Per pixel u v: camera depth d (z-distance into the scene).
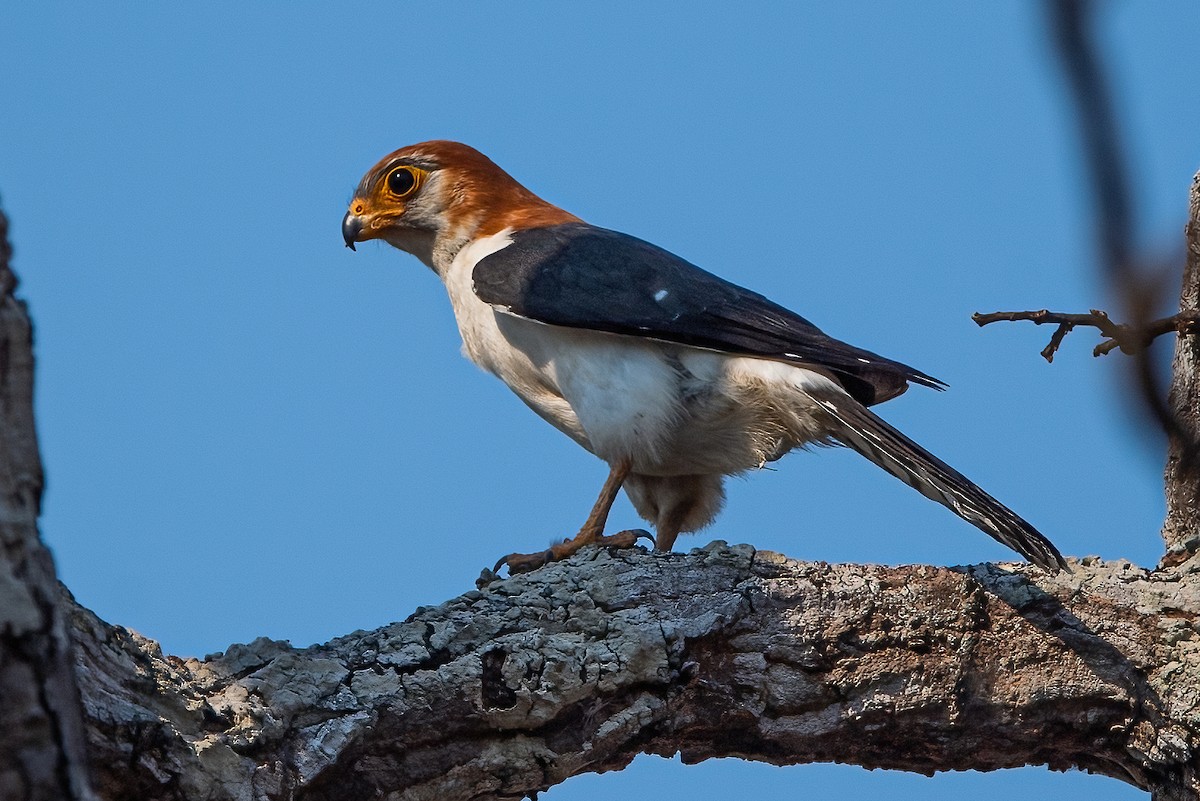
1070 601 8.80
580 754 8.09
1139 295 2.42
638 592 8.46
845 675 8.49
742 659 8.43
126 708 6.76
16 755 4.13
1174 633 8.68
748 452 11.12
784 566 8.73
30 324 4.57
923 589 8.70
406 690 7.69
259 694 7.43
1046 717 8.67
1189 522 9.45
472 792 7.97
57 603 4.43
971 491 9.65
